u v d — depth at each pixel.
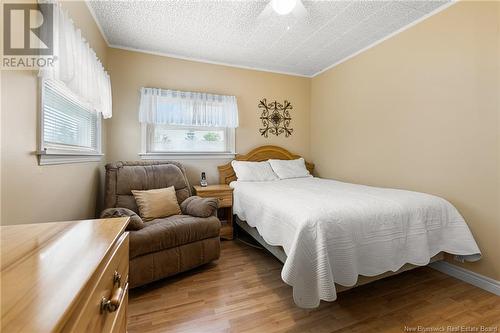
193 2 2.12
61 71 1.34
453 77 2.12
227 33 2.65
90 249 0.59
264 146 3.73
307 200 1.83
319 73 3.90
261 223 2.08
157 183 2.60
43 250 0.58
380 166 2.86
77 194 1.85
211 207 2.27
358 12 2.29
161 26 2.50
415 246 1.68
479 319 1.51
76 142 1.95
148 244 1.78
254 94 3.70
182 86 3.25
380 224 1.58
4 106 0.97
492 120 1.86
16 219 1.05
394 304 1.67
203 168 3.39
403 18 2.39
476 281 1.92
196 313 1.55
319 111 3.92
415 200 1.83
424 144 2.37
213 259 2.20
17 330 0.32
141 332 1.38
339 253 1.42
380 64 2.84
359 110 3.15
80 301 0.46
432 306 1.65
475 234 1.96
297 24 2.49
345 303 1.67
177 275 2.06
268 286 1.89
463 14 2.04
